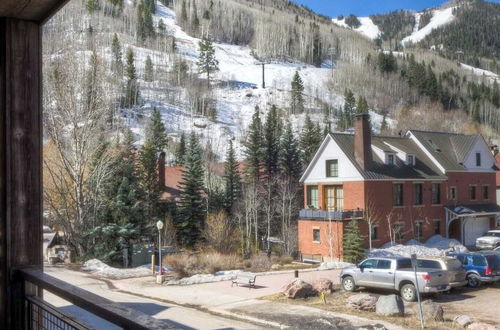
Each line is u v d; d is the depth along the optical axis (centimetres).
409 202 4138
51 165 3228
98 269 2561
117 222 3222
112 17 19525
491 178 4947
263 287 2252
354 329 1496
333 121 13525
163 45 18575
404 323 1602
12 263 473
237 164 5612
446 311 1820
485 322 1631
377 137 4469
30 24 495
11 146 482
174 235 4181
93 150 3091
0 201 485
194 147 5872
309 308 1817
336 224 3684
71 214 3195
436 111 13938
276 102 15262
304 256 3928
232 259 3102
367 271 2133
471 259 2345
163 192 4644
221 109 14312
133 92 12619
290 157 5909
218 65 18938
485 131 13400
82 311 1127
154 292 2077
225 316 1664
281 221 4881
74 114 2972
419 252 3562
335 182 4012
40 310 422
